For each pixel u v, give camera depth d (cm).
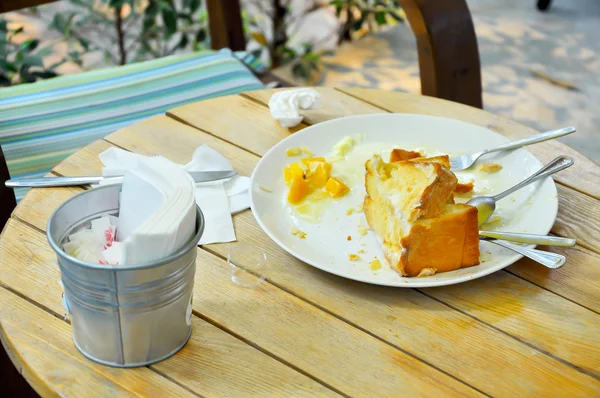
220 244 104
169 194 82
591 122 299
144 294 78
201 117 136
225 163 121
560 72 334
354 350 87
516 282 98
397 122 130
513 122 136
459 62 186
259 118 136
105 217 87
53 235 80
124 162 119
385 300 95
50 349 86
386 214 100
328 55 346
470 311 93
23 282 96
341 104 141
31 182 113
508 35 363
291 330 90
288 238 105
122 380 82
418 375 84
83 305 80
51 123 171
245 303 93
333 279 98
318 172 116
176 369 84
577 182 121
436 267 97
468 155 122
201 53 205
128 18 289
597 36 367
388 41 360
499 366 85
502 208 111
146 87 187
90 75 191
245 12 331
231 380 83
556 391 82
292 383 83
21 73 251
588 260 103
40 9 323
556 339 89
